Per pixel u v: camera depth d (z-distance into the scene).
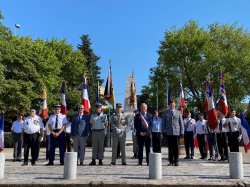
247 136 16.23
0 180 9.80
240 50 48.38
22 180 9.78
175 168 13.05
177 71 49.03
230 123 16.06
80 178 10.14
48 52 46.38
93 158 14.67
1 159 10.15
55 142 14.89
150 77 50.53
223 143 16.75
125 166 13.98
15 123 17.52
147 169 12.72
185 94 49.47
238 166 10.20
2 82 32.19
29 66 36.12
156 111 16.62
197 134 18.48
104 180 9.63
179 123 14.20
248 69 46.12
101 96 51.41
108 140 32.53
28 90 35.12
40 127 15.24
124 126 14.84
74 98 51.84
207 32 48.94
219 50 46.47
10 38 37.09
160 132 16.28
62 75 54.41
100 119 14.80
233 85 45.59
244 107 50.19
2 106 32.53
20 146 17.61
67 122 15.20
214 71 45.62
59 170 12.45
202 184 9.09
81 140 14.78
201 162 16.14
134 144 18.64
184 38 47.22
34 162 14.85
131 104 32.47
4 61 34.62
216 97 45.28
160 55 49.94
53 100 42.03
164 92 50.50
